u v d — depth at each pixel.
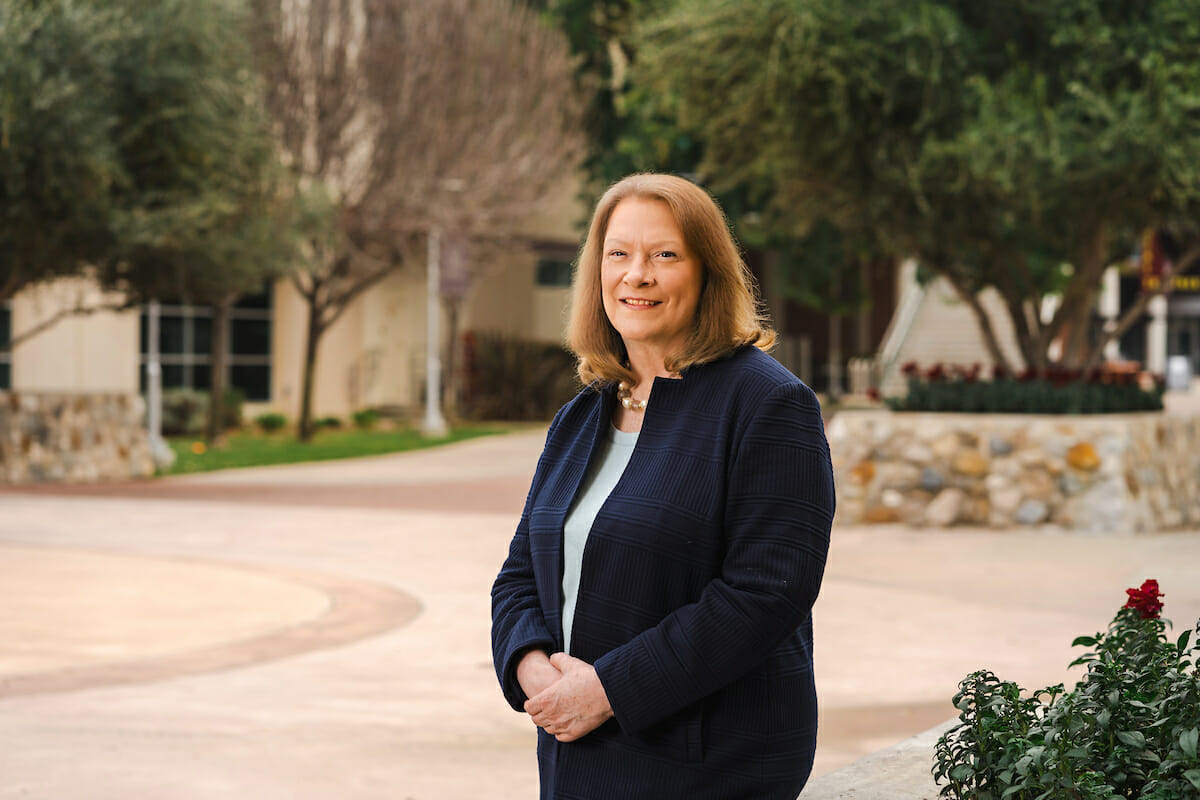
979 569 10.72
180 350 29.78
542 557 2.77
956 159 13.44
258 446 25.41
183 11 17.91
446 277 28.59
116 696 6.71
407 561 11.52
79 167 16.92
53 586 10.17
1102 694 3.25
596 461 2.82
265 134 20.61
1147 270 15.37
